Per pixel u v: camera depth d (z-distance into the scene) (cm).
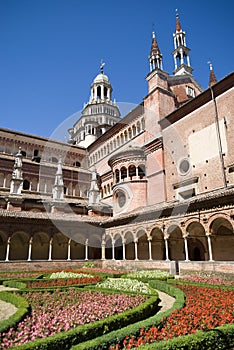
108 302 1153
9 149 5147
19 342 690
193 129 3391
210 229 2223
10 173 4622
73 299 1274
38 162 5116
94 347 601
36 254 3803
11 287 1902
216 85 3125
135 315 917
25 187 4700
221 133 3014
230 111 2962
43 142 5516
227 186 2755
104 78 7050
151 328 733
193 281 1798
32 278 2228
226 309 969
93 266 3394
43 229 3359
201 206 2331
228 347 682
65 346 655
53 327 803
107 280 1898
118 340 654
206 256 2914
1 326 762
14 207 3866
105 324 778
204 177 3105
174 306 1016
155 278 2031
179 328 748
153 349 568
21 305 1073
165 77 4391
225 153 2922
